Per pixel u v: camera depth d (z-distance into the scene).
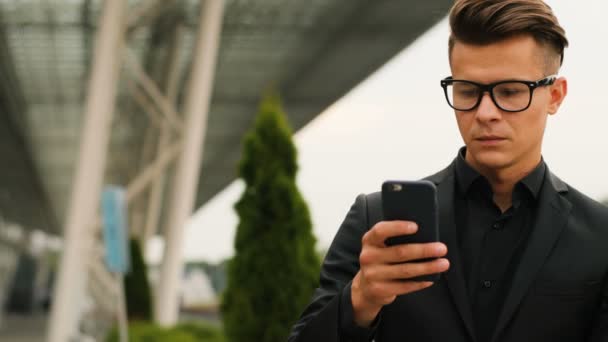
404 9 19.20
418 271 1.70
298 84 27.44
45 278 94.00
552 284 1.92
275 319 9.06
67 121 38.41
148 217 26.83
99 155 14.91
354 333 1.86
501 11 1.86
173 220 15.79
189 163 15.85
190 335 14.83
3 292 73.38
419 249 1.69
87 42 23.80
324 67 25.11
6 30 22.53
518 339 1.92
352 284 1.85
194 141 15.91
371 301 1.79
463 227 2.04
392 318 1.99
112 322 17.08
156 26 21.06
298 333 2.00
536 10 1.88
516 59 1.87
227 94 30.03
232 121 36.03
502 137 1.89
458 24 1.91
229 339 9.23
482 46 1.88
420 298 1.97
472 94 1.92
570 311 1.92
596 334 1.93
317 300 2.04
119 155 29.75
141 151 28.75
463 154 2.13
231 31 22.00
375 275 1.72
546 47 1.90
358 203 2.16
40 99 32.94
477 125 1.90
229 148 43.53
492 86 1.88
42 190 65.38
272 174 9.26
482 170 2.01
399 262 1.73
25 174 57.22
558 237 1.96
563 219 1.97
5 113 35.75
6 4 20.52
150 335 14.70
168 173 25.91
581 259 1.94
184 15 20.48
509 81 1.87
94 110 15.00
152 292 22.42
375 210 2.11
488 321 1.97
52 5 20.59
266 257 9.14
